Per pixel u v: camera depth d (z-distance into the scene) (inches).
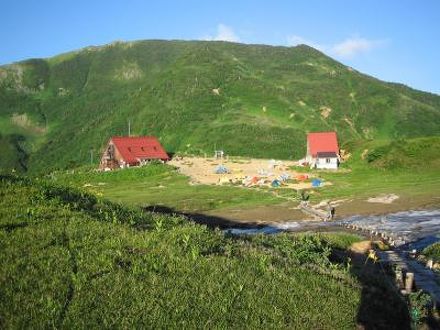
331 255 1061.8
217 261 640.4
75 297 493.7
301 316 561.6
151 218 850.8
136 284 540.1
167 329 484.1
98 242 628.1
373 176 3875.5
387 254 1513.3
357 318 613.0
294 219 2450.8
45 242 589.0
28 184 830.5
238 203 3019.2
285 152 7111.2
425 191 2950.3
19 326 436.5
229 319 523.8
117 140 5497.1
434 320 768.9
